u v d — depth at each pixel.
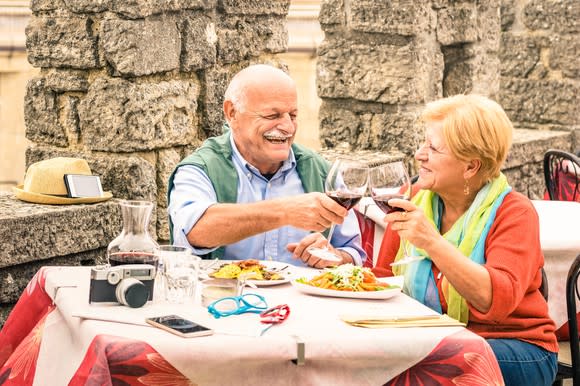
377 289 2.83
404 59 6.00
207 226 3.24
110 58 4.42
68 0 4.46
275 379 2.34
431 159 3.15
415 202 3.37
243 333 2.35
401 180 2.88
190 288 2.67
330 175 2.92
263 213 3.13
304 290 2.81
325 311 2.62
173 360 2.25
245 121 3.55
